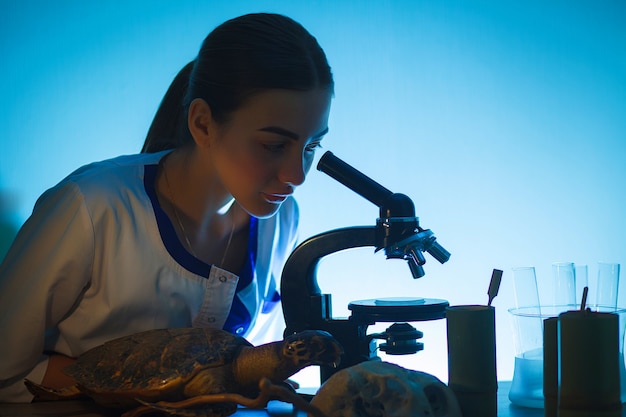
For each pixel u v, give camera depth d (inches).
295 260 47.0
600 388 34.8
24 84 90.1
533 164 90.0
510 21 89.6
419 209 90.0
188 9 90.4
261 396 34.2
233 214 53.9
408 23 89.9
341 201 89.2
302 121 42.6
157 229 49.1
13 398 45.5
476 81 89.8
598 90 89.5
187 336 40.9
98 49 90.4
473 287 89.8
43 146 90.3
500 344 89.3
